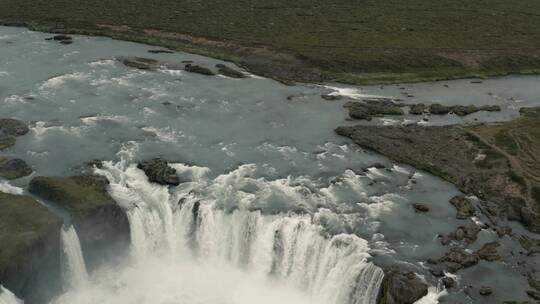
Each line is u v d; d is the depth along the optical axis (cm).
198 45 11412
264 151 7106
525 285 5116
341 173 6731
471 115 8781
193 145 7119
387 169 6925
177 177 6259
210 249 5847
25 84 8512
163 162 6538
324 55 11031
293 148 7250
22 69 9169
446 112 8794
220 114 8119
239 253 5797
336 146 7406
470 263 5322
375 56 11238
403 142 7581
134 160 6638
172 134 7362
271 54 11062
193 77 9562
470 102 9488
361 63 10888
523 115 8862
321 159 7031
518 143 7506
